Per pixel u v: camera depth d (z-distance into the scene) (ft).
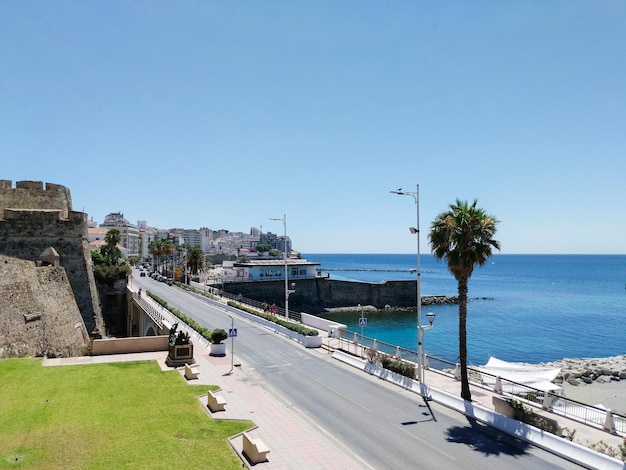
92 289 174.60
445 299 364.99
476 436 69.41
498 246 82.38
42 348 113.09
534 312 320.29
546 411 79.97
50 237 163.22
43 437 58.54
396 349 110.52
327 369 107.76
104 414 67.87
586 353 202.80
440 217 85.56
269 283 321.52
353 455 61.87
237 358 114.62
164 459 54.54
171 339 104.22
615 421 71.20
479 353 199.41
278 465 56.59
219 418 71.05
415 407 82.48
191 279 330.75
